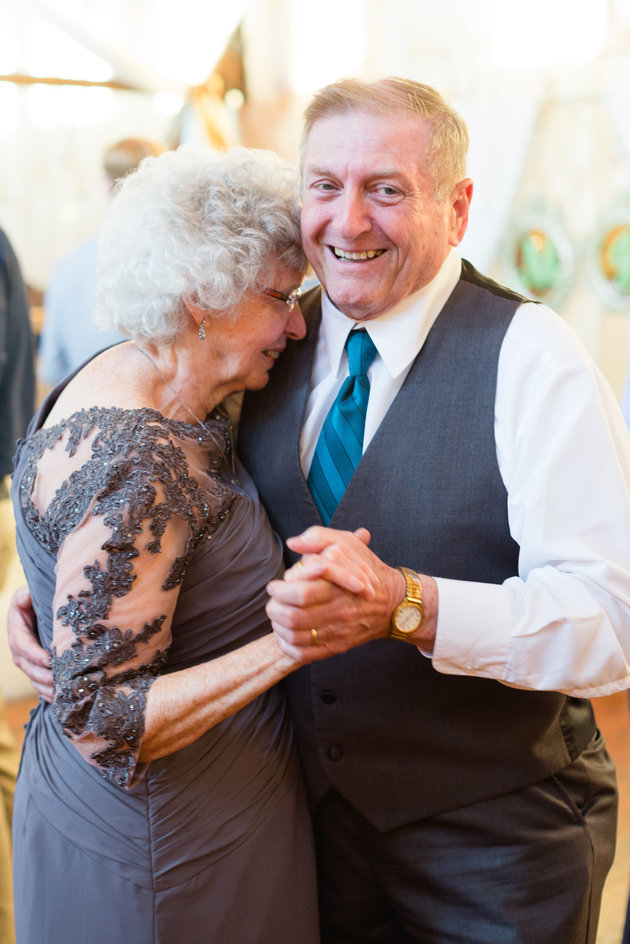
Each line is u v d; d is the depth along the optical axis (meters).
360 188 1.37
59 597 1.25
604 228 4.25
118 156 3.61
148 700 1.23
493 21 4.32
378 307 1.45
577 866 1.48
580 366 1.38
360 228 1.37
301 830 1.48
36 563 1.38
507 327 1.44
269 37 4.52
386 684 1.46
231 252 1.36
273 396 1.60
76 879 1.35
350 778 1.49
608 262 4.27
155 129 4.45
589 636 1.31
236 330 1.42
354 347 1.51
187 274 1.35
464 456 1.42
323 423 1.56
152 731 1.23
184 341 1.41
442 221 1.43
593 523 1.34
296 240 1.44
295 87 4.60
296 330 1.52
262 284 1.42
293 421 1.56
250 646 1.28
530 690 1.45
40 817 1.40
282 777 1.46
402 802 1.48
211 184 1.40
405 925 1.56
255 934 1.40
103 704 1.21
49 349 3.37
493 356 1.43
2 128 4.18
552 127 4.31
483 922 1.45
